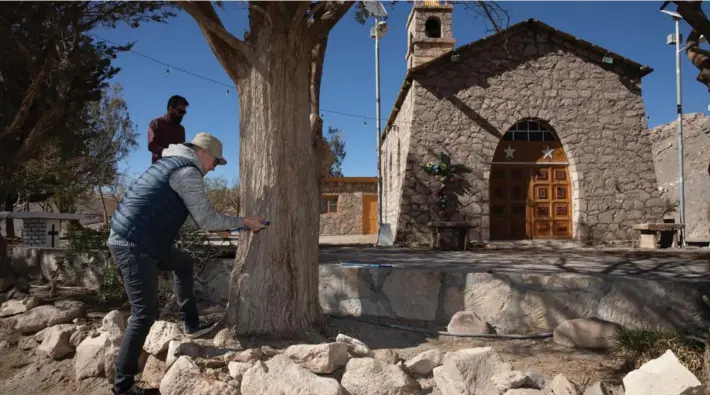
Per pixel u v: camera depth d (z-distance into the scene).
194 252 5.42
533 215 13.91
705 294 4.10
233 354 3.48
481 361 3.18
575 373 3.45
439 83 13.55
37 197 16.77
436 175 13.28
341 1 4.11
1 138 6.33
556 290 4.50
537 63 13.79
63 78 6.33
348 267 5.10
